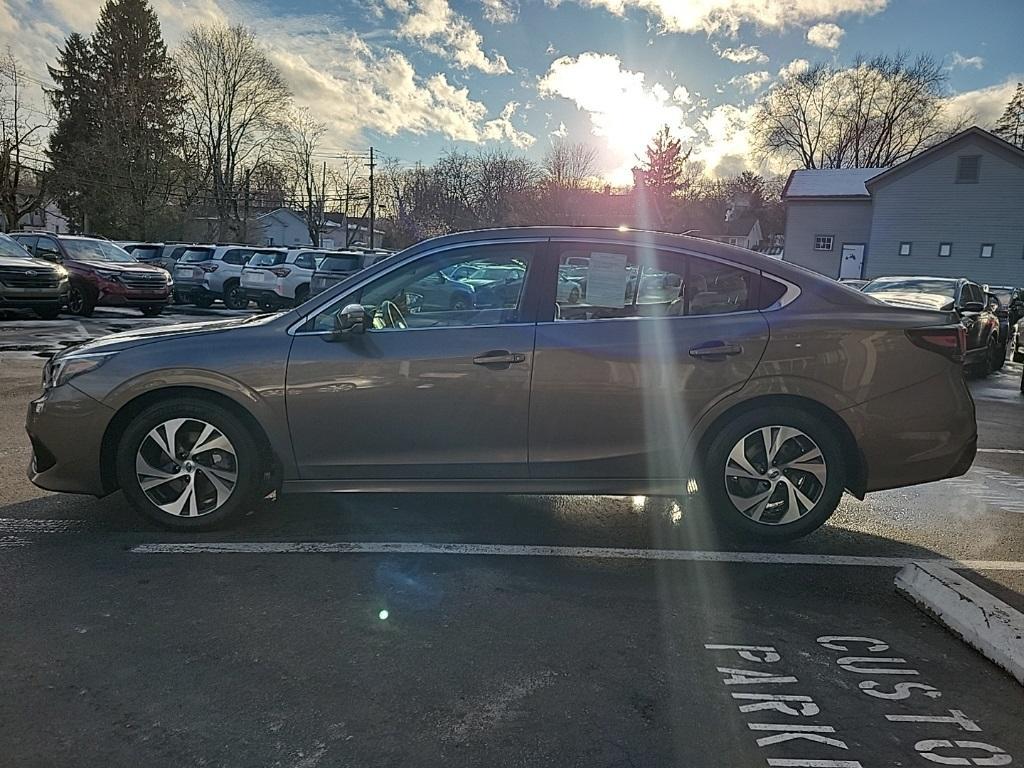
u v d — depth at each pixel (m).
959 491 5.32
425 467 3.94
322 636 2.96
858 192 36.41
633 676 2.71
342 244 86.56
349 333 3.87
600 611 3.24
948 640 3.04
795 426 3.92
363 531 4.17
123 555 3.73
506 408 3.88
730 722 2.44
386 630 3.02
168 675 2.64
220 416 3.92
